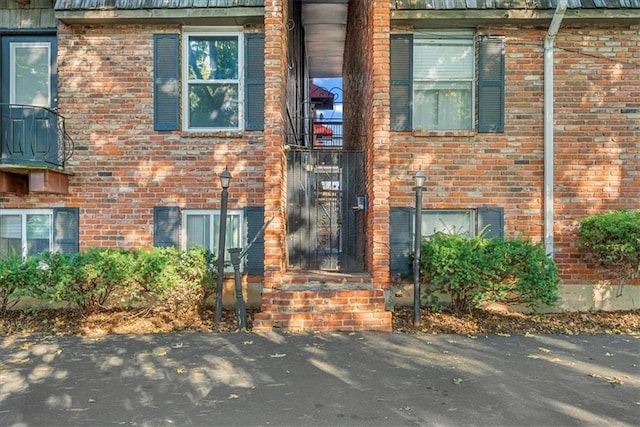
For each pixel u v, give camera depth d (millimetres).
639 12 7777
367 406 4312
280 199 7117
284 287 7078
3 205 8219
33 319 7273
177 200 8281
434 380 4930
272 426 3938
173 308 7438
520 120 8195
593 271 8164
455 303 7613
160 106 8234
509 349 5988
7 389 4684
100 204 8234
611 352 5883
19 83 8484
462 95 8531
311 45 12352
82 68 8234
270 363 5438
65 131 8211
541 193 8188
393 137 8266
